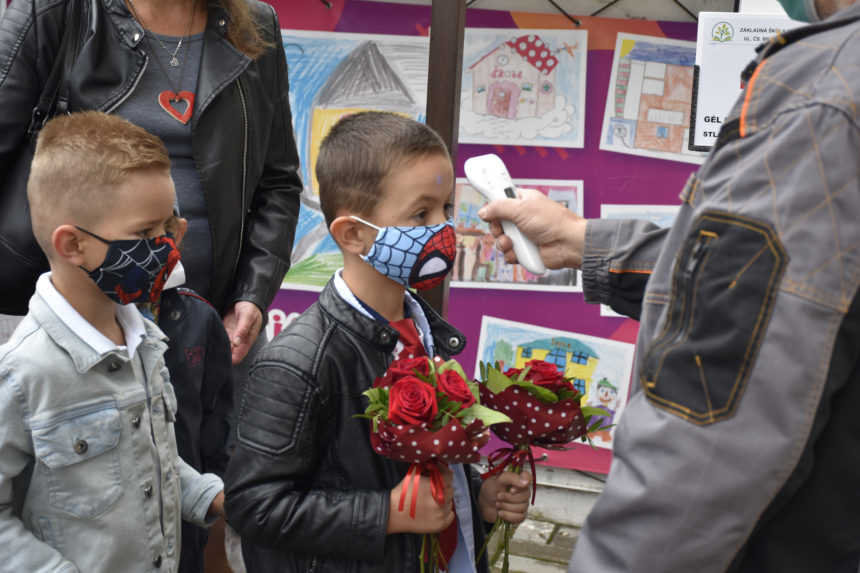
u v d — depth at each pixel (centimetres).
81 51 189
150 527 143
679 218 101
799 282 84
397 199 138
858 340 87
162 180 142
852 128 85
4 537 126
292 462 130
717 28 228
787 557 95
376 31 347
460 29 238
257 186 231
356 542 128
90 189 134
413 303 154
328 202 145
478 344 366
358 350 138
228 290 218
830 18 94
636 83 344
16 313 197
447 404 127
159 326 173
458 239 362
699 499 86
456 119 242
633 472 91
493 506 154
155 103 195
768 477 85
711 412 86
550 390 148
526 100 351
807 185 85
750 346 85
